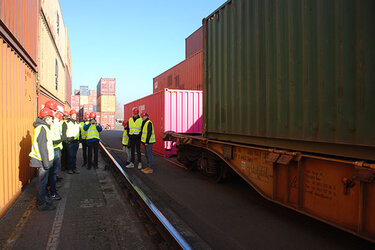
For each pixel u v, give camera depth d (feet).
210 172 20.76
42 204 14.29
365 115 8.41
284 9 11.76
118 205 15.51
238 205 15.79
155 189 19.25
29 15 18.83
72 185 20.16
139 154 26.86
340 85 9.20
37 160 14.05
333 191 9.90
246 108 14.74
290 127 11.53
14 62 14.92
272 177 13.08
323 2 9.78
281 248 10.48
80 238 11.13
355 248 10.46
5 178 13.32
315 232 12.00
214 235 11.66
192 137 21.97
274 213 14.47
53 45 35.68
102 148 38.22
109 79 118.83
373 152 8.35
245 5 14.71
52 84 34.76
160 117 35.65
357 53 8.60
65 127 23.20
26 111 18.24
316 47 10.12
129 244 10.68
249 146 14.73
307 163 11.09
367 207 8.65
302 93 10.84
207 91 19.65
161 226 11.05
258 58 13.64
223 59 17.25
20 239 10.92
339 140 9.29
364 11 8.36
